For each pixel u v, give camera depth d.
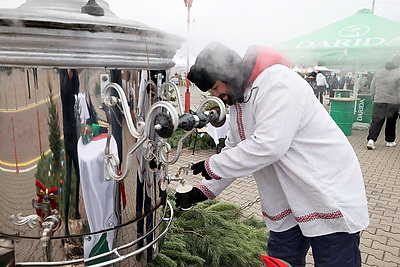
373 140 5.95
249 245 2.16
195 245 2.06
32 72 0.87
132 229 1.11
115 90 0.97
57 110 0.89
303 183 1.31
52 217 0.94
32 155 0.91
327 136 1.32
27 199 0.95
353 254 1.39
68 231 0.97
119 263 1.09
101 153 0.97
